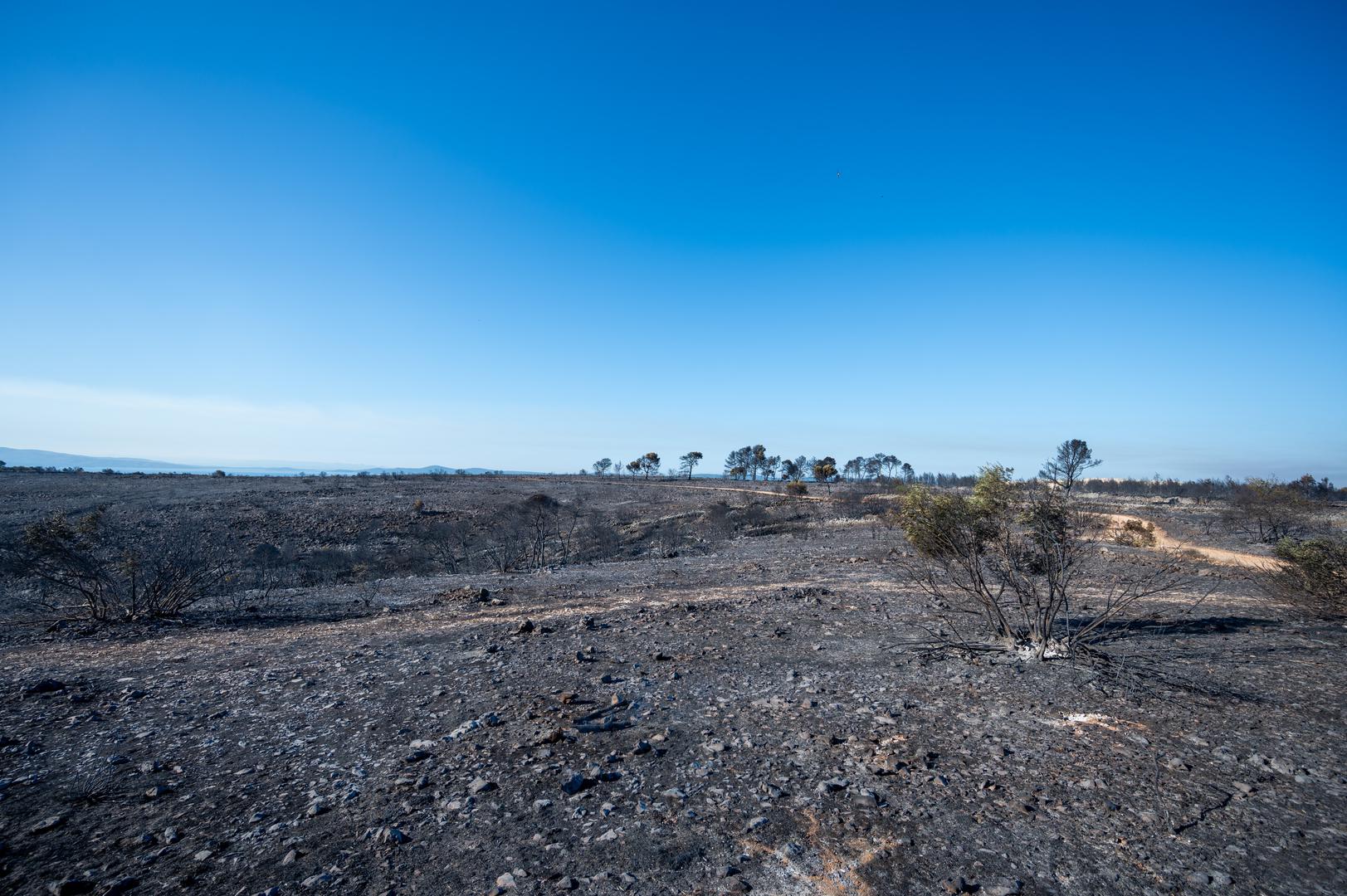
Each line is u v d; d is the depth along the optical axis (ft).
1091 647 24.44
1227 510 86.58
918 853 11.30
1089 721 17.66
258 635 30.76
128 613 35.35
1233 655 24.56
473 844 11.80
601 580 50.70
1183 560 50.08
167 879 10.65
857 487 199.93
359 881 10.63
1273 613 32.73
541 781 14.40
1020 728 17.25
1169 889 10.17
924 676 22.36
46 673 23.52
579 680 22.33
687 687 21.56
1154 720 17.61
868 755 15.55
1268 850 11.19
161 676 23.15
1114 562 50.26
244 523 116.37
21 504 120.26
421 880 10.65
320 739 17.01
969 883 10.33
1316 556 32.12
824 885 10.43
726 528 108.17
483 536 104.12
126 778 14.61
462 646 27.73
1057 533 26.86
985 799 13.28
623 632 30.32
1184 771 14.43
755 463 319.68
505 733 17.35
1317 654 24.50
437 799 13.56
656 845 11.71
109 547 69.10
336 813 12.98
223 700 20.30
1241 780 13.94
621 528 126.93
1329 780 13.84
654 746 16.30
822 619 32.89
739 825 12.41
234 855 11.39
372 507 140.67
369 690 21.30
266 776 14.79
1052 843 11.59
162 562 37.47
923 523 30.12
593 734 17.24
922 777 14.33
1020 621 31.17
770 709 19.16
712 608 36.24
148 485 165.07
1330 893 9.94
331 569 84.94
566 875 10.75
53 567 36.04
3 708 19.30
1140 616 31.89
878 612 34.27
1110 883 10.36
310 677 22.86
